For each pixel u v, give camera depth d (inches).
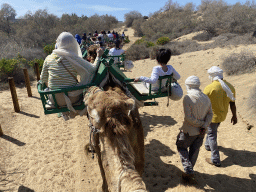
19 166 170.9
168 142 197.2
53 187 146.9
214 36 764.6
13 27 1294.3
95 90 114.6
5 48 652.1
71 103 133.3
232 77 340.2
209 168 155.3
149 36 1264.8
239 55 377.7
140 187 66.7
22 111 285.6
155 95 143.6
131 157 76.5
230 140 186.4
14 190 145.3
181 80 383.6
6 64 421.4
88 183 149.4
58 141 207.8
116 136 78.2
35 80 455.8
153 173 155.6
